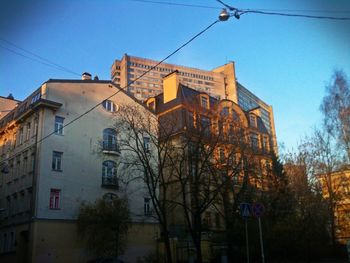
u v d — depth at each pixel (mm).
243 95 146125
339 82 33250
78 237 33781
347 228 35156
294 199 29484
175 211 39062
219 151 28594
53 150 34688
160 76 137750
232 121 29844
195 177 25922
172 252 37094
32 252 30859
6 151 40781
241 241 28234
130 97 42469
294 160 33438
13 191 37062
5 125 41500
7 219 36938
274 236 25422
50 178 33750
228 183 28078
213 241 34688
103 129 39000
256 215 16188
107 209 33219
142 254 37750
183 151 26641
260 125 52406
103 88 40219
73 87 37812
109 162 38562
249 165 29438
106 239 32750
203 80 141250
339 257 32688
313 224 26719
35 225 31578
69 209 34250
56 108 35719
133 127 28766
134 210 38344
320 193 31531
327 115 33375
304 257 25312
